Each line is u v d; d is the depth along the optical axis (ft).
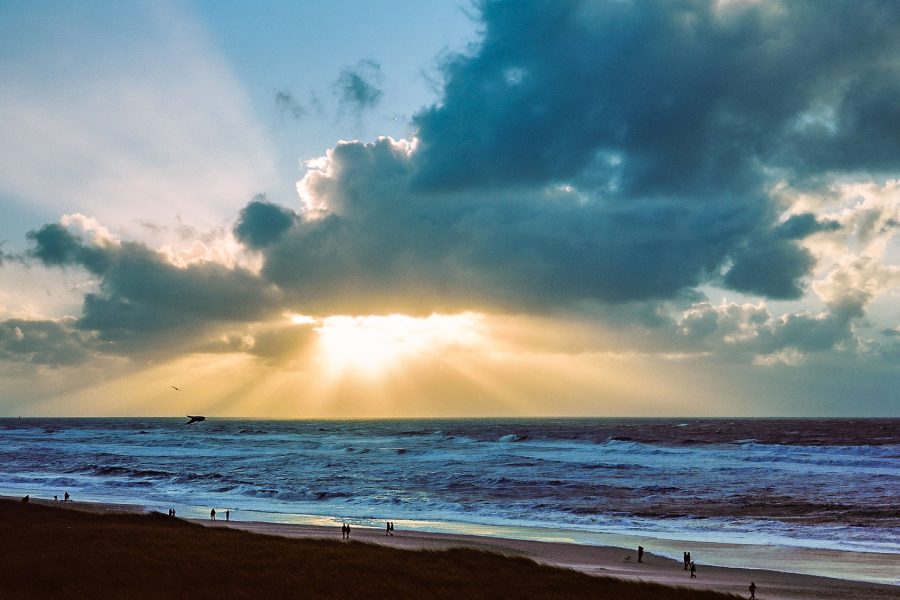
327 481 264.93
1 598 86.84
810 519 174.09
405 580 103.96
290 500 217.77
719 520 174.50
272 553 116.88
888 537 152.35
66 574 97.66
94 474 290.15
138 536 126.62
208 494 230.89
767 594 104.83
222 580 98.78
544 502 206.18
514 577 108.27
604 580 108.17
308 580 100.94
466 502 207.82
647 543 147.02
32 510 153.48
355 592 96.68
